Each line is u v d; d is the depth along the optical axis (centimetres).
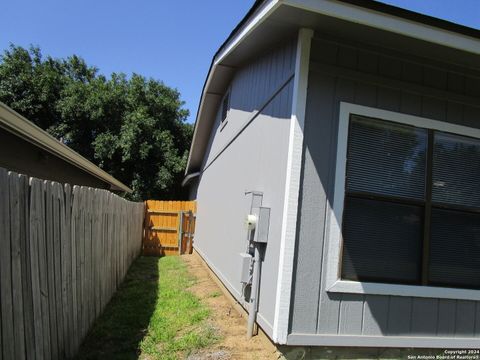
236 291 482
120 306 500
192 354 341
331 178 337
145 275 752
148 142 1939
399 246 353
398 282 350
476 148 385
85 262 376
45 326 264
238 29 418
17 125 396
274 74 413
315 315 326
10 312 215
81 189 360
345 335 331
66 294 311
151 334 392
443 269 364
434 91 370
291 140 329
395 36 324
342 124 342
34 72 2020
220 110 826
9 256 215
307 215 329
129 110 2033
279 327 315
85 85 2042
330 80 342
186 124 2253
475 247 375
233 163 612
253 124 490
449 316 362
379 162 352
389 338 340
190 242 1209
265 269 369
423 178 364
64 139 1958
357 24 310
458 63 372
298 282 324
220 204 712
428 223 361
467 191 377
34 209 249
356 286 335
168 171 1966
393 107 358
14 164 506
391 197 353
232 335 385
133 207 880
